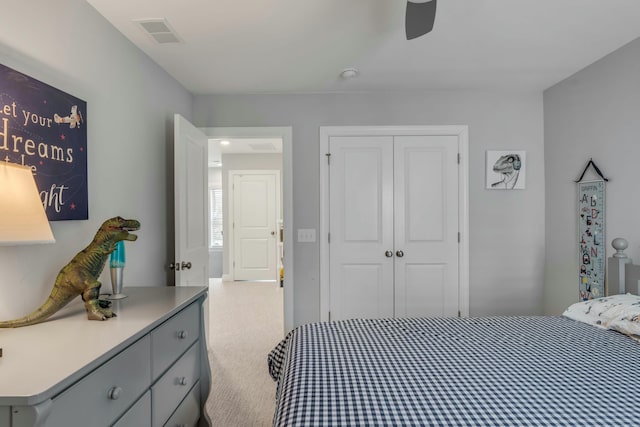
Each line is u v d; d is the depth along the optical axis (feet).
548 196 10.25
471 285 10.56
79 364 3.11
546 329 5.80
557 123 9.81
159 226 8.37
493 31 6.98
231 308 15.07
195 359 5.84
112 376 3.57
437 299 10.60
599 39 7.31
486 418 3.21
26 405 2.60
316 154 10.58
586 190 8.70
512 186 10.43
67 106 5.25
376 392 3.71
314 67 8.68
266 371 8.96
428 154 10.57
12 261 4.44
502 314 10.53
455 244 10.56
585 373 4.12
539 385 3.83
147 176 7.84
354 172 10.61
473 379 3.98
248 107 10.58
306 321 10.59
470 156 10.52
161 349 4.64
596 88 8.39
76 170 5.42
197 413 5.92
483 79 9.55
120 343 3.64
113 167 6.55
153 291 6.02
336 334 5.60
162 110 8.63
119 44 6.78
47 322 4.31
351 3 5.98
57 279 4.40
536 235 10.48
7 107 4.27
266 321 13.19
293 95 10.57
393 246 10.61
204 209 10.08
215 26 6.69
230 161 21.53
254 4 5.99
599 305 6.20
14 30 4.42
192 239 9.07
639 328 5.24
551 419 3.18
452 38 7.26
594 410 3.32
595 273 8.38
